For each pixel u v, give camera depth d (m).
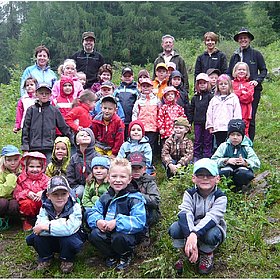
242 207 5.38
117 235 4.45
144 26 22.56
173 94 7.36
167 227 5.05
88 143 5.57
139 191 4.80
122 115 7.54
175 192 5.77
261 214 5.12
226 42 19.00
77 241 4.53
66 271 4.55
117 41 22.19
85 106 7.07
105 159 5.19
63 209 4.59
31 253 4.94
